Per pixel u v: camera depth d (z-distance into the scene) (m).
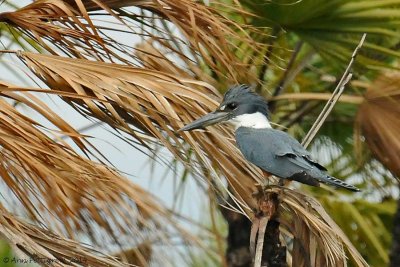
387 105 12.33
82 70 9.21
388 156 12.41
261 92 13.65
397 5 12.10
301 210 9.41
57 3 9.85
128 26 9.93
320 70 14.64
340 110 14.90
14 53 9.30
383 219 15.71
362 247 15.09
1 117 8.59
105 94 9.09
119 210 8.76
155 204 8.78
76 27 10.14
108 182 8.75
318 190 15.52
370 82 13.20
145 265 8.77
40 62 9.22
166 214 8.81
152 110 9.20
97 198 8.73
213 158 9.59
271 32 12.72
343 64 12.57
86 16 9.55
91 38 9.73
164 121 9.52
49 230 8.65
